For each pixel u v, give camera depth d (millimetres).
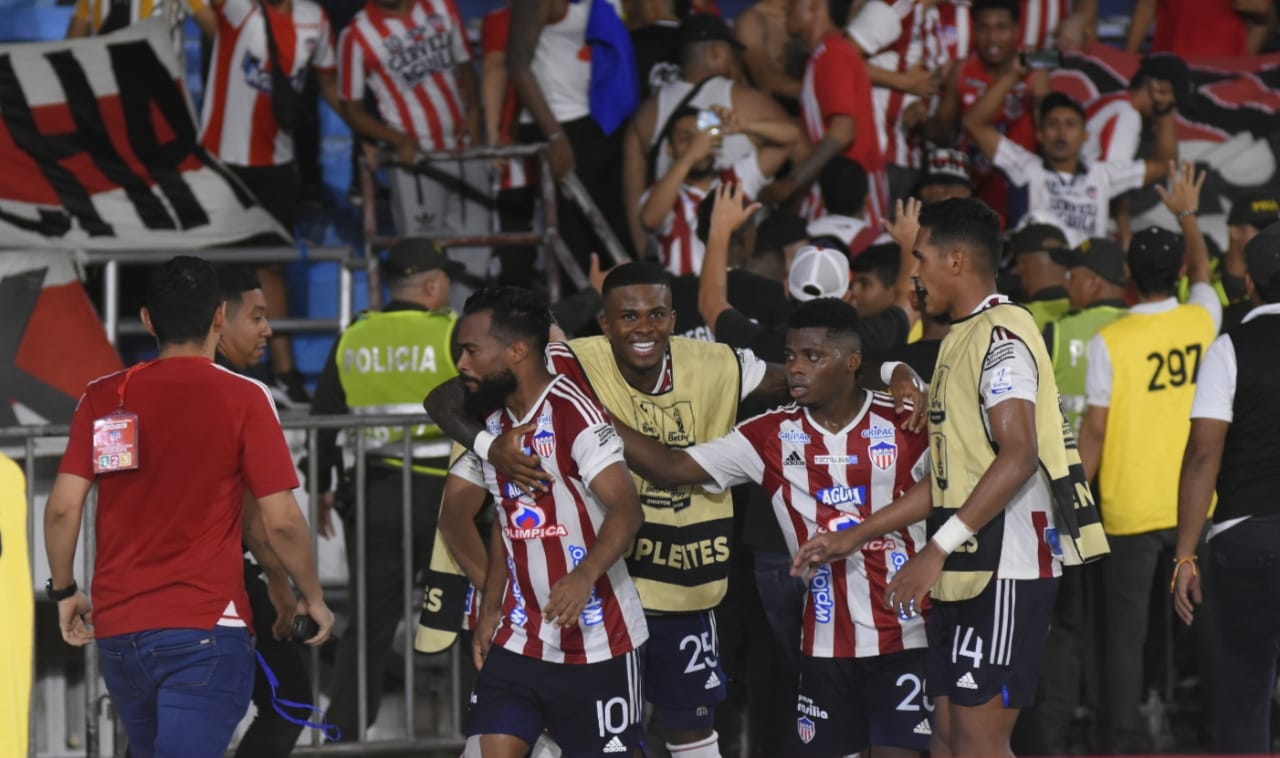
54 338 22172
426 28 27078
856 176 24812
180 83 25875
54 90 25344
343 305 26172
